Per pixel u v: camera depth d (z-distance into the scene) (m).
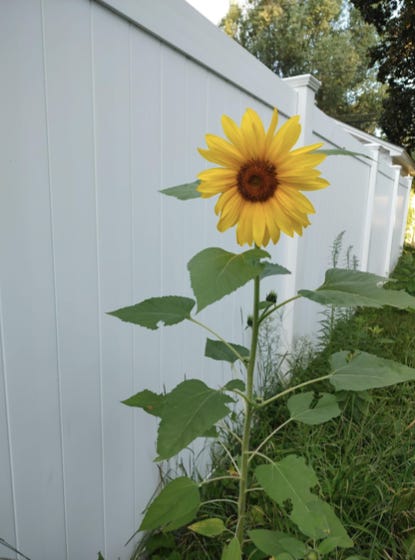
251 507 1.74
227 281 0.74
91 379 1.30
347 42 21.77
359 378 1.15
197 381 1.03
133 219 1.42
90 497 1.35
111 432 1.41
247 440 1.22
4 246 1.00
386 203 6.80
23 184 1.03
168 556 1.57
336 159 3.79
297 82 2.70
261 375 2.59
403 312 4.57
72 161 1.16
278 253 2.79
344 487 1.73
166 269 1.63
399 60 13.84
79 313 1.23
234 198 0.83
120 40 1.29
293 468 1.04
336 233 4.07
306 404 1.32
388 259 7.50
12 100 0.98
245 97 2.12
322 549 1.08
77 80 1.15
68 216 1.16
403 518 1.69
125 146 1.35
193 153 1.73
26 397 1.10
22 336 1.07
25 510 1.13
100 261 1.29
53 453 1.20
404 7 13.24
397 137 15.06
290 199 0.82
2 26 0.94
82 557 1.34
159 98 1.50
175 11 1.52
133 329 1.48
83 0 1.14
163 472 1.71
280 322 2.85
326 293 0.97
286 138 0.77
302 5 21.17
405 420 2.29
